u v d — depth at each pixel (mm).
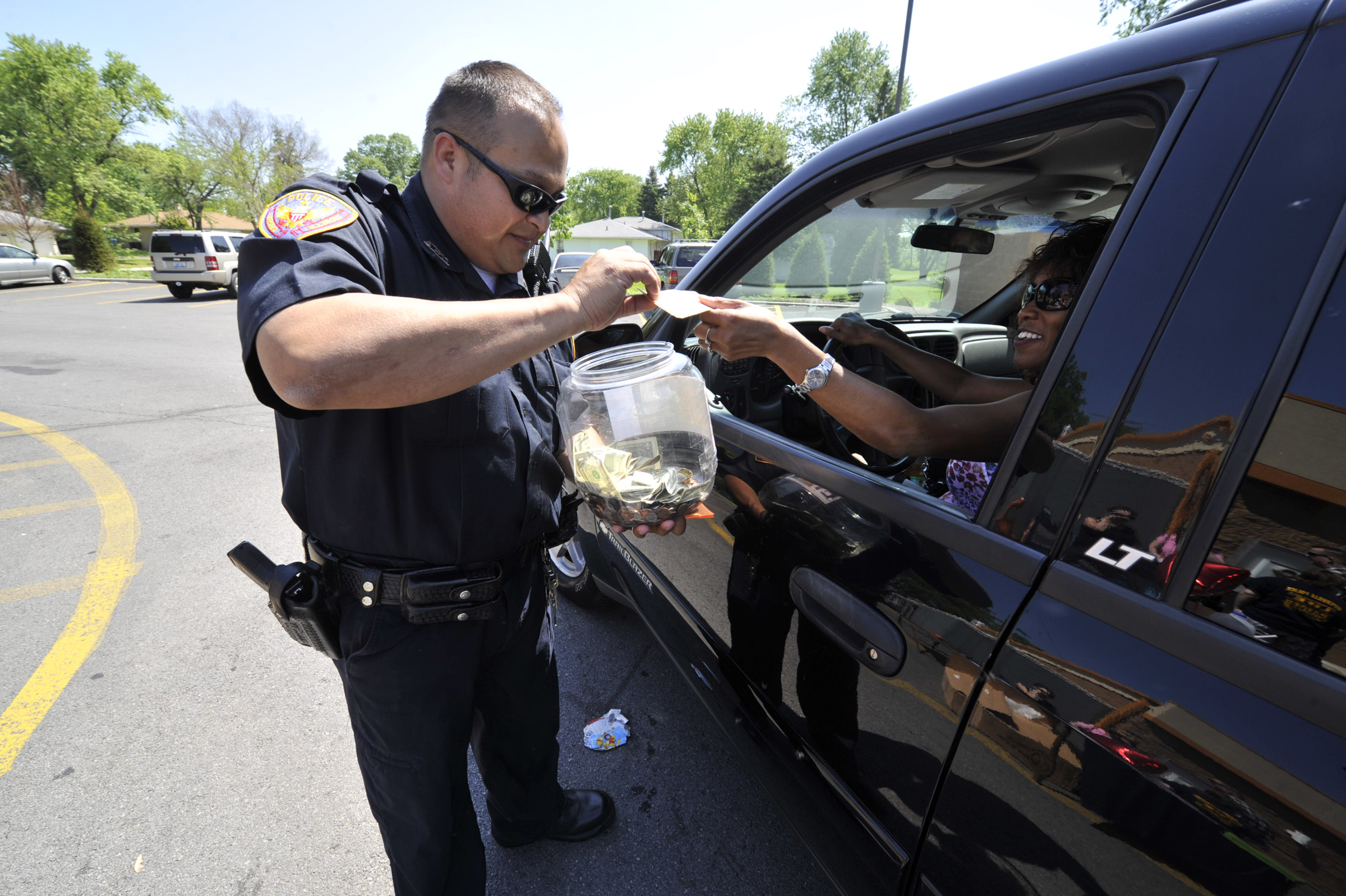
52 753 2025
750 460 1479
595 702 2266
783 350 1165
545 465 1208
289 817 1813
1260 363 666
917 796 1004
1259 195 690
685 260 16078
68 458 4773
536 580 1350
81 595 2932
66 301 16781
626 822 1812
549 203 1039
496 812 1604
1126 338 783
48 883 1620
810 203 1458
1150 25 956
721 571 1556
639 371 1071
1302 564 626
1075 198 1590
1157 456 735
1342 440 610
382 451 1024
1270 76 712
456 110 972
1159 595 715
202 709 2229
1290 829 583
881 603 1052
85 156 44156
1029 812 815
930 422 1170
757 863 1691
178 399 6582
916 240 1944
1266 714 616
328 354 769
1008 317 2471
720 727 1593
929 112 1191
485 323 827
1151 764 684
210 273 16719
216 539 3498
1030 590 840
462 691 1179
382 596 1095
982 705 869
